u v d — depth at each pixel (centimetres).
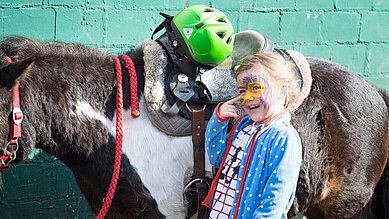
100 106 262
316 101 290
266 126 233
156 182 264
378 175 309
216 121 250
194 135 265
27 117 248
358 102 299
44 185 347
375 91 313
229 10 375
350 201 302
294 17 394
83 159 263
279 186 223
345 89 299
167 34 276
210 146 252
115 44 352
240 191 232
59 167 349
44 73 255
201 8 268
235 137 248
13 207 342
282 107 236
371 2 414
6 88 243
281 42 394
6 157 246
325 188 295
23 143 249
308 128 285
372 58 420
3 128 242
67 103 256
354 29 412
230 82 275
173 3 362
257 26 385
